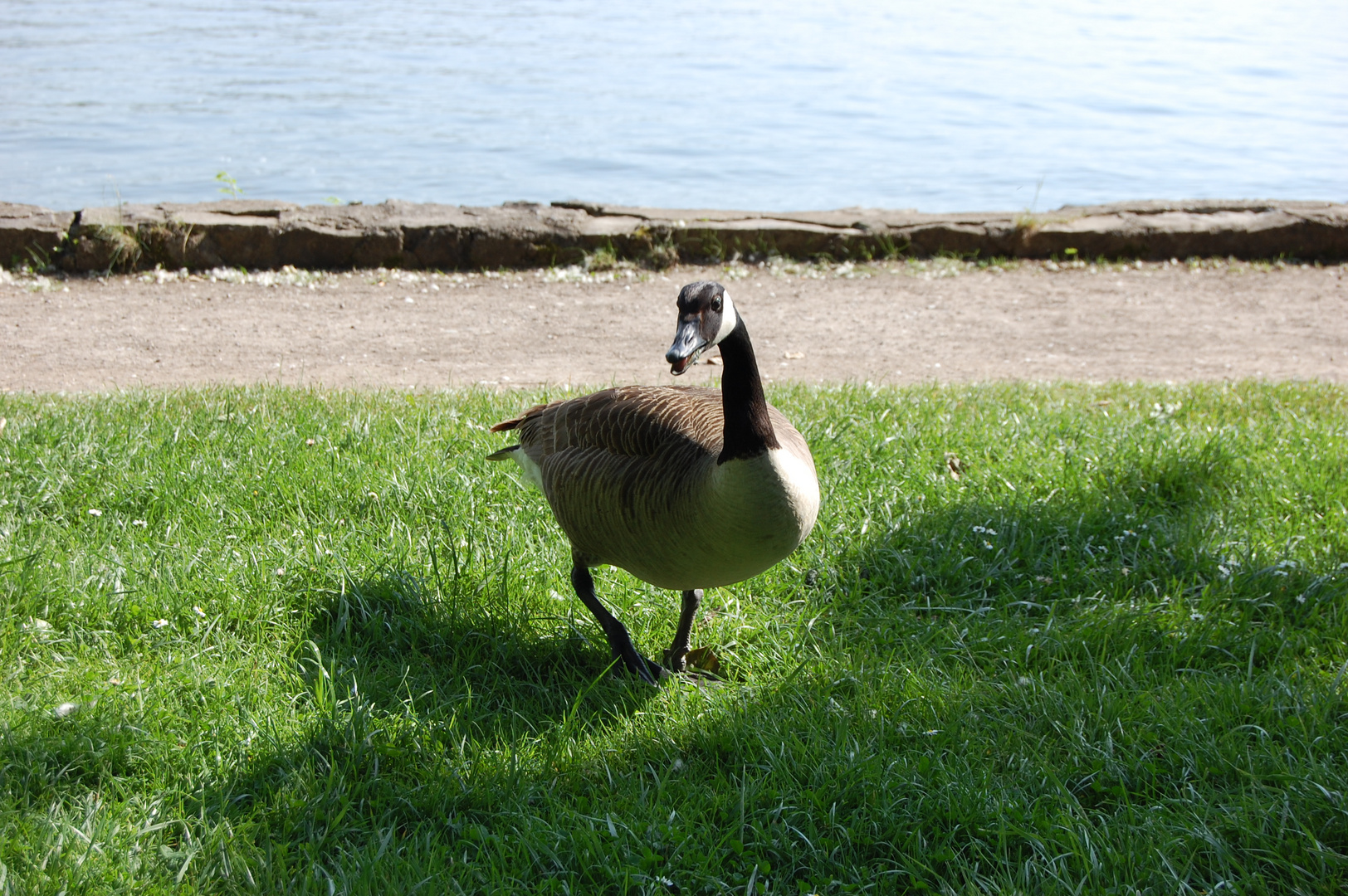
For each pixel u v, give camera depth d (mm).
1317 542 4848
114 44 23469
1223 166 16391
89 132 16125
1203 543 4809
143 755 3346
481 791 3258
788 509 3328
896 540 4887
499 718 3662
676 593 4582
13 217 10141
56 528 4652
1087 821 3070
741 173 15555
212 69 21219
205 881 2873
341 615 4129
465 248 10695
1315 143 17844
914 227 11211
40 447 5367
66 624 4016
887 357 8492
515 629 4168
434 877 2852
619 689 3889
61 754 3287
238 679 3775
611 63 23766
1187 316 9570
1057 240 11211
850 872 2979
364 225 10555
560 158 15977
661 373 7930
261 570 4344
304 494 5062
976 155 16875
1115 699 3656
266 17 28703
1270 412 6559
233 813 3156
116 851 2932
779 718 3650
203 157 15141
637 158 16125
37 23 26062
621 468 3576
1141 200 12203
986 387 7246
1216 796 3193
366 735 3430
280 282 10133
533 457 4062
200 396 6617
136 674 3740
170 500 4918
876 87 21984
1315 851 2938
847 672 3916
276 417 6098
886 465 5562
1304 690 3689
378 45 24969
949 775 3291
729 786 3336
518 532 4848
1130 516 4996
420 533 4820
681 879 2951
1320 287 10414
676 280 10586
